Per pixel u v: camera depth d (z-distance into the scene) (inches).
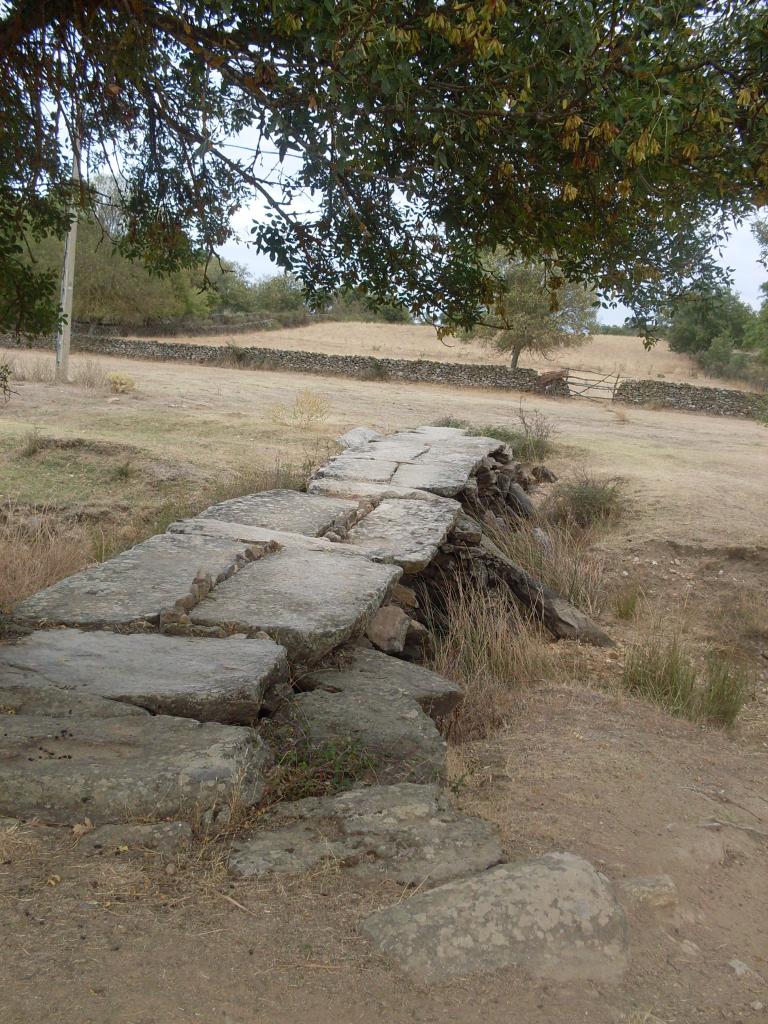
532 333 1396.4
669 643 305.0
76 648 157.2
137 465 492.7
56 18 172.1
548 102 152.6
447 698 175.3
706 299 206.7
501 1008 82.7
